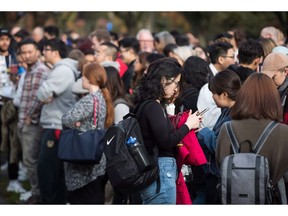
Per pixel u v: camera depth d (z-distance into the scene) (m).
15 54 11.79
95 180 8.33
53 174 9.55
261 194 5.41
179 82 6.37
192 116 6.32
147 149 6.11
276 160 5.53
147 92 6.19
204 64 8.03
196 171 7.39
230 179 5.45
